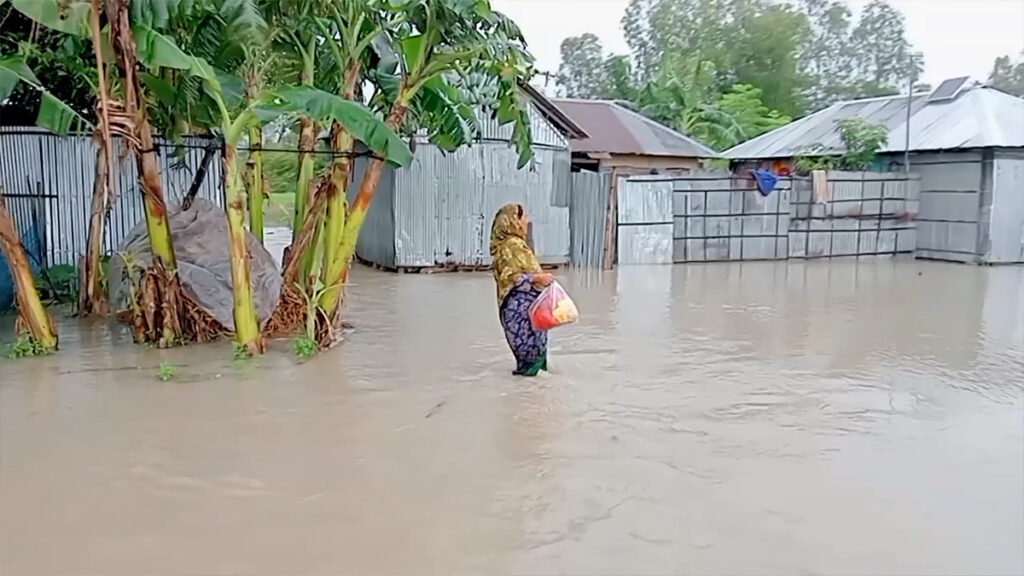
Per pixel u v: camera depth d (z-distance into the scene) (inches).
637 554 119.9
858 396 211.8
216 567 114.8
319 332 267.9
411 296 398.9
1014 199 582.9
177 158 361.1
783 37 1402.6
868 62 1536.7
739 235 574.2
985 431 182.4
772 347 275.4
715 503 139.4
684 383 223.8
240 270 248.1
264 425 180.9
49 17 214.1
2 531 126.1
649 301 383.2
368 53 297.4
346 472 152.3
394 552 119.9
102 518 131.2
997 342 287.0
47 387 212.1
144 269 263.4
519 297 226.7
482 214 515.2
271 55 275.7
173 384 216.4
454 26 253.8
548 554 119.6
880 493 144.7
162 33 246.5
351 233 273.0
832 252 604.4
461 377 227.3
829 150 680.4
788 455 164.7
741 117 1195.3
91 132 280.4
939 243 613.3
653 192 543.8
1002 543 125.0
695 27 1487.5
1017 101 675.4
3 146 382.9
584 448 167.3
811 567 116.6
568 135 554.6
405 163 242.4
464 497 140.8
